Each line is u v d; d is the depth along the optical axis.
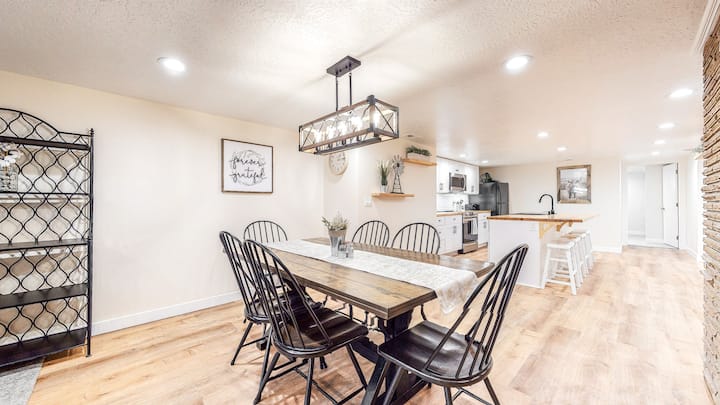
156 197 2.76
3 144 2.09
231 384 1.83
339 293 1.39
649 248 6.61
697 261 5.18
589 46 1.77
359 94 2.54
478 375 1.22
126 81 2.28
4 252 2.03
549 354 2.14
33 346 2.07
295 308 1.97
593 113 3.07
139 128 2.67
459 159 6.45
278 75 2.16
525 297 3.33
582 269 4.27
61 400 1.69
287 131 3.69
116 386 1.81
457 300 1.53
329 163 3.98
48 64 2.01
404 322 1.74
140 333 2.50
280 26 1.57
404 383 1.64
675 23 1.53
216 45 1.76
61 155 2.34
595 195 6.38
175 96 2.60
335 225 2.18
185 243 2.93
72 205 2.39
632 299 3.26
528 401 1.66
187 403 1.67
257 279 1.55
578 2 1.38
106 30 1.60
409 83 2.31
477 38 1.68
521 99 2.66
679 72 2.11
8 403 1.66
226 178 3.18
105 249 2.52
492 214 7.09
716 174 1.55
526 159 6.43
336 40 1.70
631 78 2.21
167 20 1.51
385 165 4.07
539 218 3.68
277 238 3.58
